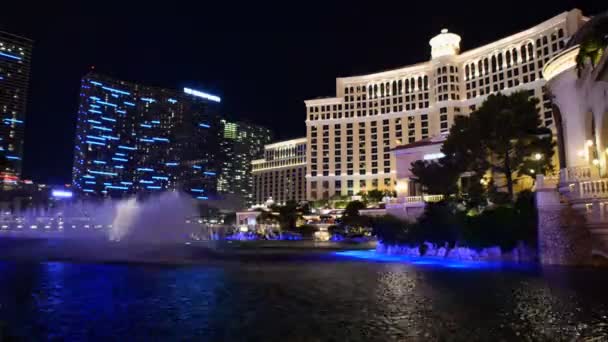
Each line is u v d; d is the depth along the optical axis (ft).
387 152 535.19
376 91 554.46
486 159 116.47
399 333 33.06
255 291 54.75
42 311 42.01
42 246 178.29
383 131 541.75
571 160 106.52
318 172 564.30
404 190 178.50
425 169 127.65
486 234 99.86
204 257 123.34
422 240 123.44
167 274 75.31
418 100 523.29
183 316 39.65
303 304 45.34
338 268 87.10
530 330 33.27
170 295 51.55
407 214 150.00
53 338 32.40
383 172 533.96
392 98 542.16
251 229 442.91
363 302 46.34
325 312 41.14
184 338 32.22
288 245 229.25
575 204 82.28
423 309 42.11
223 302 46.78
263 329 34.71
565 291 51.03
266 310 42.24
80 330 34.65
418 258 116.37
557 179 87.35
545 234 85.66
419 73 527.40
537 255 89.35
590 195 79.46
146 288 57.62
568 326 34.32
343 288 57.11
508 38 449.48
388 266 90.58
